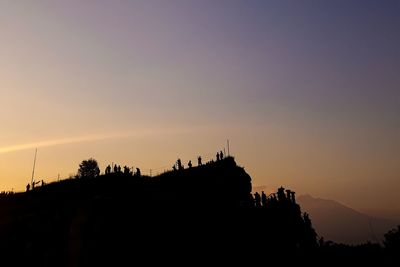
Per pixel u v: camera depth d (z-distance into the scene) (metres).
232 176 68.31
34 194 64.75
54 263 42.31
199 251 49.53
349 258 78.69
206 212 56.59
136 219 49.09
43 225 47.53
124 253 44.28
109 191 58.25
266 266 56.22
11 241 45.34
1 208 57.31
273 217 69.12
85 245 43.84
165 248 47.31
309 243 74.25
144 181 65.06
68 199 57.66
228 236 54.97
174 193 58.91
